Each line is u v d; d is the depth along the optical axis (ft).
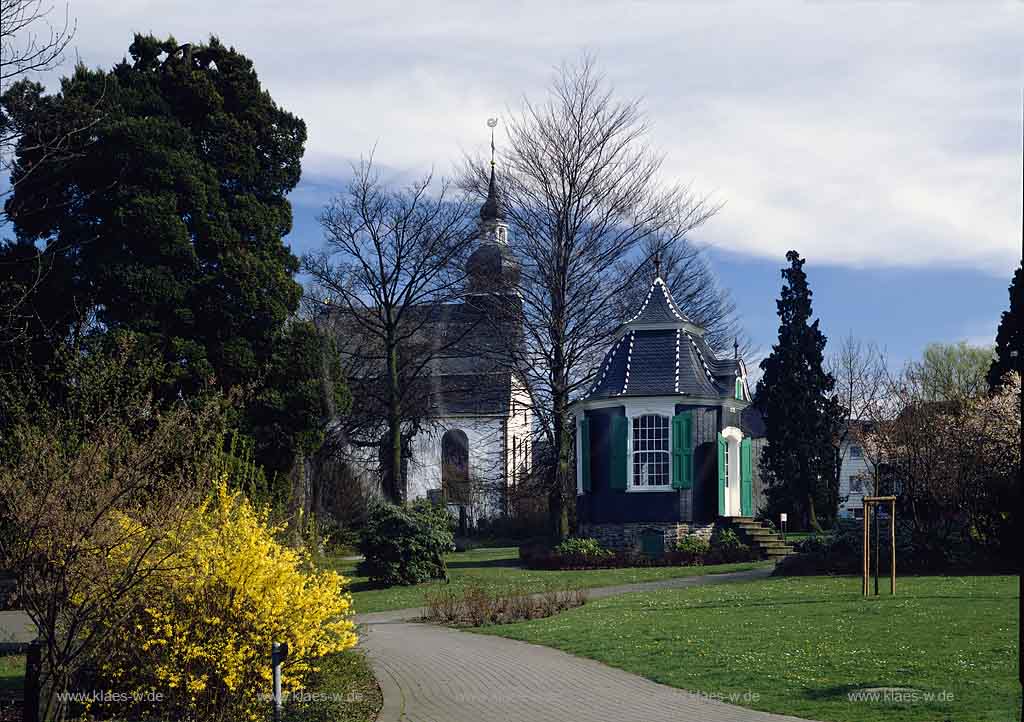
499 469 191.21
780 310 170.40
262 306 97.09
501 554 146.20
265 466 97.71
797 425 165.99
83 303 88.99
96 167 92.07
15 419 47.52
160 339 90.27
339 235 139.23
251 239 101.40
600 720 38.27
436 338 154.92
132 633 36.73
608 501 125.08
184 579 36.70
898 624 58.08
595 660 52.47
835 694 40.29
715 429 124.88
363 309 146.72
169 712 36.52
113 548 35.76
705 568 109.09
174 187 95.30
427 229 139.23
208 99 100.99
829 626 58.59
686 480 121.90
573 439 140.26
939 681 41.86
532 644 59.67
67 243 91.40
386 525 100.68
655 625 63.00
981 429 112.37
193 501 39.50
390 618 77.82
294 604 38.45
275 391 97.55
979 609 63.41
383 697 44.19
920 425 102.06
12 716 33.40
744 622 62.13
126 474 36.99
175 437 47.70
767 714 37.86
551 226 130.41
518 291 131.75
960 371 210.38
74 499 35.04
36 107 84.79
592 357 136.87
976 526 95.76
